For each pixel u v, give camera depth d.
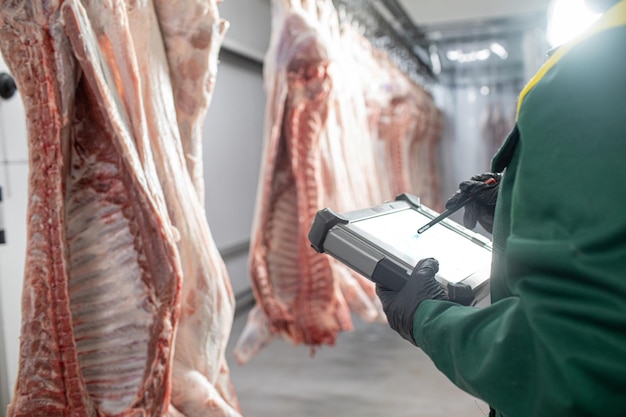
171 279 1.47
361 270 0.98
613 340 0.61
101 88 1.41
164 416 1.51
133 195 1.47
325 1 3.21
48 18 1.37
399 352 4.57
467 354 0.78
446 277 0.99
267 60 2.73
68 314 1.39
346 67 3.44
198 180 1.85
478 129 7.80
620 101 0.66
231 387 1.91
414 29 5.68
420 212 1.29
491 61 7.65
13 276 2.39
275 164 2.64
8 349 2.38
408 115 4.60
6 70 2.35
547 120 0.71
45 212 1.39
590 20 0.79
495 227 0.91
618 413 0.61
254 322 2.77
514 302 0.76
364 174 3.59
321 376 4.05
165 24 1.73
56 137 1.39
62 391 1.41
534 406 0.69
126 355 1.49
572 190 0.66
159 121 1.67
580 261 0.65
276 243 2.65
